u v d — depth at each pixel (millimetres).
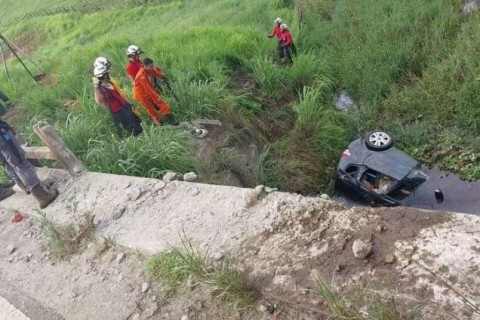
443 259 3006
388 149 6605
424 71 8312
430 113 7668
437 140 7168
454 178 6457
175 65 9305
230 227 3969
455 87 7648
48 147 5414
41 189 5043
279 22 10008
